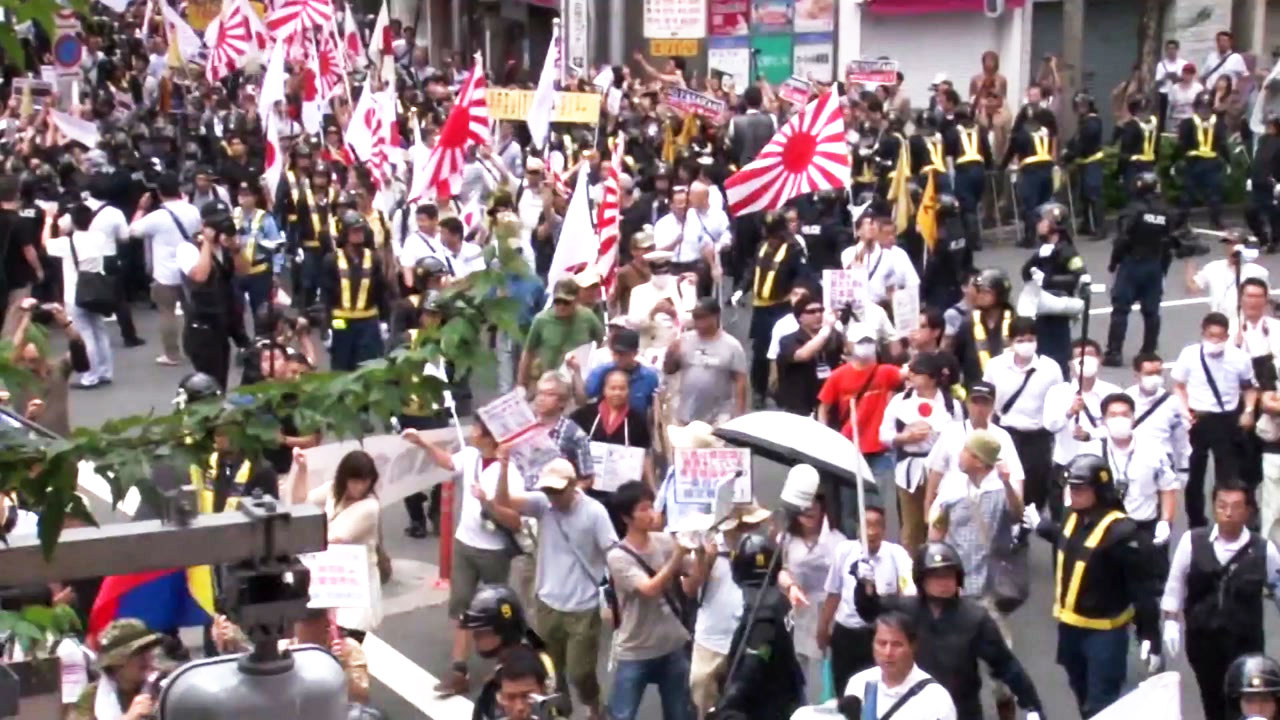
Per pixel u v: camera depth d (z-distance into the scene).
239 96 36.22
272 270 23.30
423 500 16.80
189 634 12.34
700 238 22.28
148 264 24.56
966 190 29.77
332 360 20.27
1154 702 8.18
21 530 6.84
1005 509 12.45
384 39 33.03
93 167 26.61
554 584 11.71
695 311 15.66
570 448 13.35
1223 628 11.30
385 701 13.12
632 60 43.75
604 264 18.25
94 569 4.57
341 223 20.64
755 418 12.18
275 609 4.51
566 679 12.08
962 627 10.02
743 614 10.69
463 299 5.05
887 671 9.14
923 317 16.27
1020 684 10.08
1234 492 11.27
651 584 10.91
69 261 21.44
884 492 14.95
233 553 4.54
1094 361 15.66
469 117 21.08
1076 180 31.64
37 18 5.25
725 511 11.19
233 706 4.48
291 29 29.19
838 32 39.12
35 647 6.90
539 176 23.92
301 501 12.30
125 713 9.38
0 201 22.98
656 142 32.38
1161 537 13.98
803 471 11.34
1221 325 15.95
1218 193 32.06
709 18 40.09
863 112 31.42
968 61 38.53
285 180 24.89
